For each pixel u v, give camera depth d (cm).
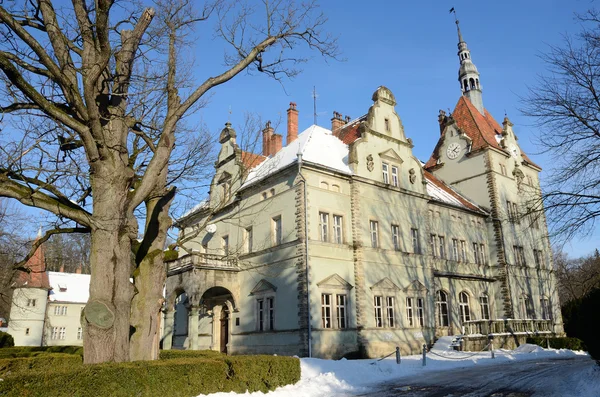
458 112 5075
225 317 3444
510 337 3553
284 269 2930
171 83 1543
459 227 4078
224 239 3666
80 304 5909
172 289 3269
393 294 3172
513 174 4706
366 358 2845
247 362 1430
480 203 4462
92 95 1240
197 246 3988
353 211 3108
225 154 3850
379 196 3306
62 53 1282
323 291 2822
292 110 3906
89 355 1210
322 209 2973
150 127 1573
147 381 1152
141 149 1686
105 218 1300
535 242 4709
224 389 1335
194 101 1466
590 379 1495
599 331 1581
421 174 3719
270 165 3297
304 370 1950
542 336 3866
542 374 1862
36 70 1259
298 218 2889
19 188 1245
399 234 3375
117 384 1088
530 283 4444
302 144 3316
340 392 1552
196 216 4100
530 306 4350
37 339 5250
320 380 1709
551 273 4791
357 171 3188
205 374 1295
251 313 3133
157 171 1427
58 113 1208
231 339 3247
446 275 3694
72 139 1425
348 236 3064
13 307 5188
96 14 1211
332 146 3425
